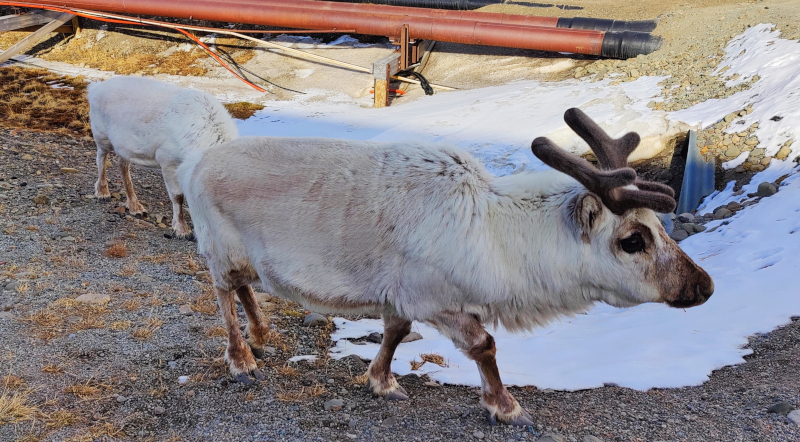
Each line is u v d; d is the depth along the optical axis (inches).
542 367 183.0
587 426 142.4
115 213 314.2
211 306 218.5
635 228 137.3
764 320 196.7
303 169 149.1
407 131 455.8
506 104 490.3
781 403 142.0
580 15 617.0
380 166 146.1
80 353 173.3
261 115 529.7
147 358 175.5
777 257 239.3
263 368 177.2
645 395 158.9
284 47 639.8
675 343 192.2
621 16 604.4
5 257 240.2
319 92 585.0
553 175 146.3
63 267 238.4
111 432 137.1
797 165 315.6
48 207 305.6
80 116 521.3
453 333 144.6
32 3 644.7
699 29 516.7
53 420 139.2
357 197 143.7
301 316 221.6
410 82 576.4
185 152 274.4
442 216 138.2
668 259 138.0
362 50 649.0
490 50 618.5
